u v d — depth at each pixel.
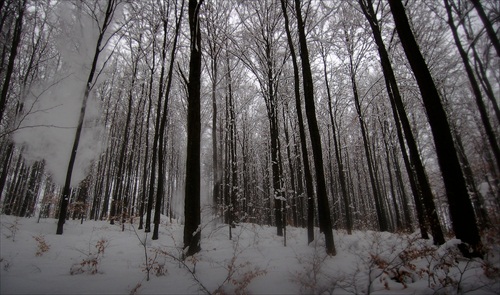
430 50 8.15
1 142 11.48
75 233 8.76
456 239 4.11
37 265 4.56
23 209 15.27
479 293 2.98
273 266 4.53
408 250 4.07
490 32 3.83
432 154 10.66
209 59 11.51
